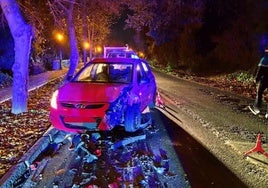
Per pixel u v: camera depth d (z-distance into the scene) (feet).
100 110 20.31
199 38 109.50
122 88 22.57
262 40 72.69
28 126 24.12
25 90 29.17
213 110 33.63
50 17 57.21
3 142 19.98
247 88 57.21
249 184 14.89
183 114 30.91
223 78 78.74
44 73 87.10
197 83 68.13
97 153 17.93
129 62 26.27
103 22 92.68
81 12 63.57
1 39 64.23
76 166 16.74
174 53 130.52
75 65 55.77
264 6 72.74
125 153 18.80
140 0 49.19
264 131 24.82
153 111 31.76
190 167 16.80
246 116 30.81
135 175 15.62
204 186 14.57
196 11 101.65
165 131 24.02
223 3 94.07
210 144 20.97
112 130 23.24
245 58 79.97
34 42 76.59
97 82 24.38
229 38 89.10
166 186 14.46
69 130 20.84
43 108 31.99
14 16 26.25
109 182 14.75
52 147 20.03
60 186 14.33
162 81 70.38
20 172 15.56
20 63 28.32
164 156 18.38
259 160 17.92
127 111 22.15
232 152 19.39
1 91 46.65
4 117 27.02
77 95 21.21
